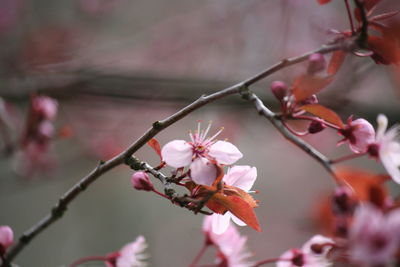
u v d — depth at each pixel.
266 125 6.95
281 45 7.19
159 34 7.56
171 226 8.61
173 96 6.04
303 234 7.75
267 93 5.62
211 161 2.15
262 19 7.37
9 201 8.33
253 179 2.29
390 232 1.68
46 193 8.50
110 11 7.84
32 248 8.15
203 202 2.07
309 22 7.08
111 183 8.48
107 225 8.58
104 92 5.95
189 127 7.20
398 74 4.08
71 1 7.77
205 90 6.07
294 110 2.30
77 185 2.68
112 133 6.88
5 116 5.04
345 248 2.05
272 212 8.91
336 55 2.51
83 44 6.99
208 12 7.73
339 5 7.23
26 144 4.86
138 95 5.96
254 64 7.08
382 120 2.42
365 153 2.38
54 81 5.92
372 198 2.17
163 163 2.34
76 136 6.68
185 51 7.53
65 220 8.47
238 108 5.75
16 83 5.85
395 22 2.37
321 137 7.05
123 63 7.36
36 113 4.75
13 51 6.53
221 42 7.47
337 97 5.20
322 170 9.42
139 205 8.75
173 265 8.14
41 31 6.77
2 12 7.17
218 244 2.91
